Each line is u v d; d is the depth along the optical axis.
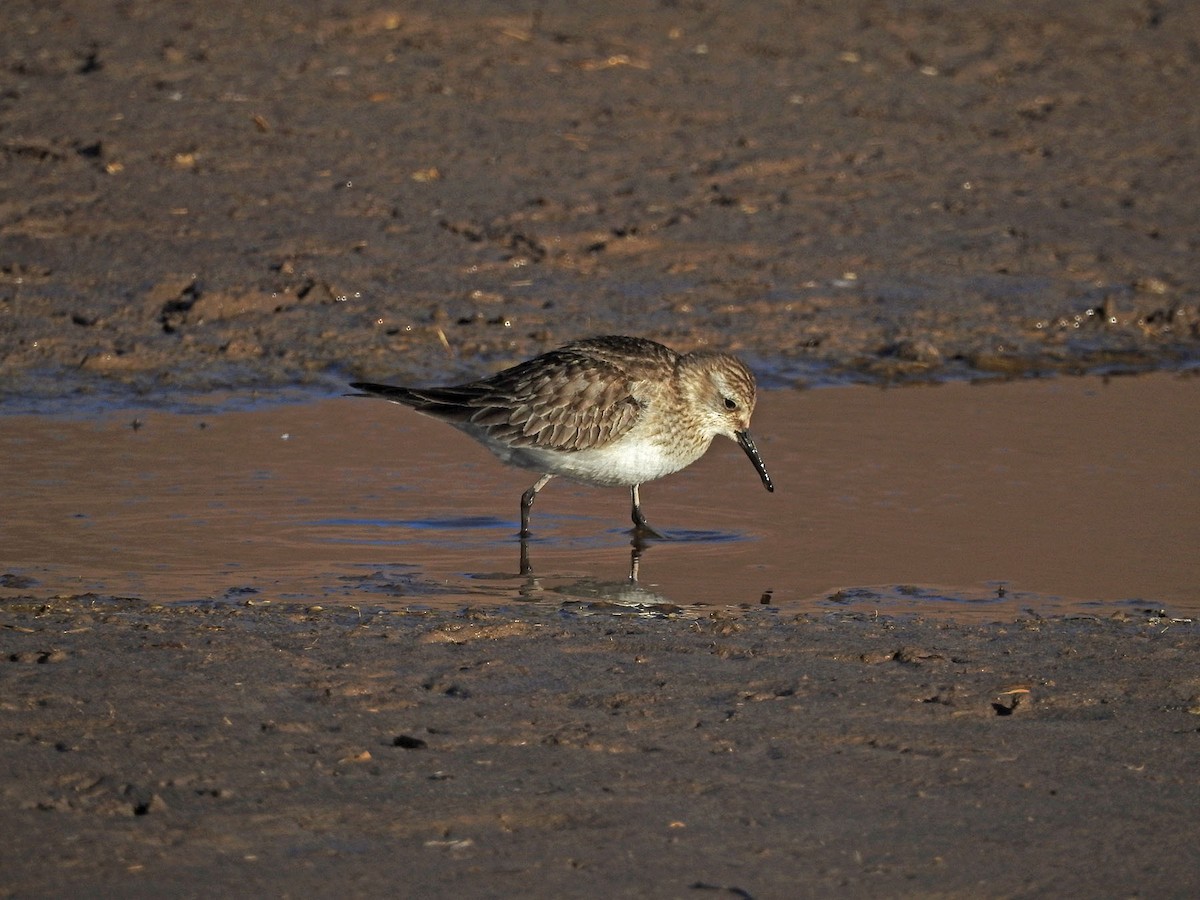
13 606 12.88
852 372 22.17
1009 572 14.77
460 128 30.20
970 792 9.86
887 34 37.72
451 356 21.83
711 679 11.66
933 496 17.22
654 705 11.12
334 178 27.62
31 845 8.78
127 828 9.02
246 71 31.98
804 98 33.38
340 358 21.64
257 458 18.11
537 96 32.12
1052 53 37.38
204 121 29.45
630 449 16.45
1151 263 26.66
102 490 16.72
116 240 24.80
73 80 30.81
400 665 11.76
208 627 12.47
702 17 37.69
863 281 25.34
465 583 14.40
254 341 22.03
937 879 8.78
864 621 13.18
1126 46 38.12
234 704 10.88
